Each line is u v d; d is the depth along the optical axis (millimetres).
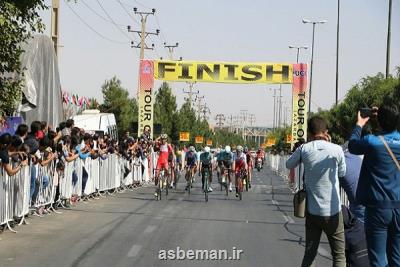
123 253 9719
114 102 53625
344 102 36844
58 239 10961
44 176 13930
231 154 23594
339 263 7047
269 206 19266
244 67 33469
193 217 15117
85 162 17828
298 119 33375
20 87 12672
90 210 15781
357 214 7586
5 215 11320
